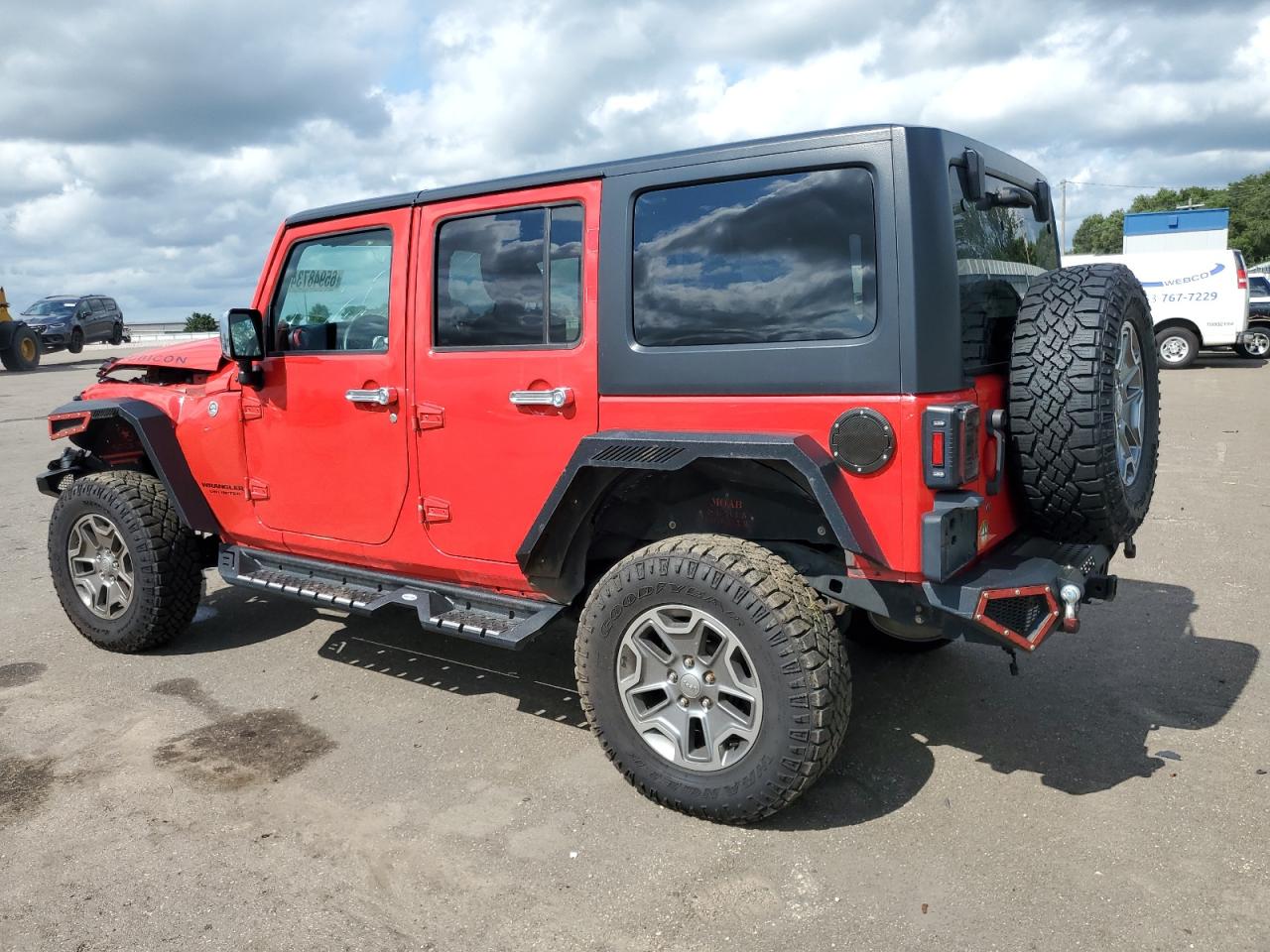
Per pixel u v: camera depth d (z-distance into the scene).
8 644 4.89
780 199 2.91
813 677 2.75
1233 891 2.61
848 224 2.80
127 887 2.79
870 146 2.73
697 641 2.94
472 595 3.78
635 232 3.17
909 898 2.63
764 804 2.88
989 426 2.94
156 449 4.43
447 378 3.63
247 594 5.70
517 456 3.49
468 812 3.16
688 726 3.02
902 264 2.69
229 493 4.44
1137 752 3.43
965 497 2.74
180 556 4.56
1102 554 3.40
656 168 3.10
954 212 2.89
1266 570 5.50
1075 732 3.61
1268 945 2.39
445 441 3.67
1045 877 2.71
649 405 3.16
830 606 3.11
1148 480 3.38
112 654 4.71
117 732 3.83
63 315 28.11
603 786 3.31
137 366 4.85
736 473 3.10
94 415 4.63
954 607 2.74
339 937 2.54
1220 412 12.16
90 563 4.73
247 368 4.19
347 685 4.28
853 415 2.76
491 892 2.73
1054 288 2.96
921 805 3.12
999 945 2.43
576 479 3.15
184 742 3.73
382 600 3.95
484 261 3.54
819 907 2.61
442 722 3.88
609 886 2.74
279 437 4.20
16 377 21.56
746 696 2.87
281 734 3.79
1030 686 4.04
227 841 3.02
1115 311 2.86
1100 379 2.80
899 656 4.41
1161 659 4.27
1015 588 2.73
